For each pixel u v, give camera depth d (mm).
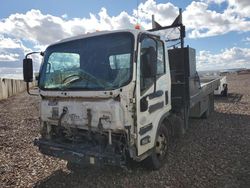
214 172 4805
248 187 4227
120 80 4035
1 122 9930
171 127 5711
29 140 7336
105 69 4227
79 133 4449
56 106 4582
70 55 4613
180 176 4676
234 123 8531
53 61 4789
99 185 4465
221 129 7812
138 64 4102
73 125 4379
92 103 4125
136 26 4625
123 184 4457
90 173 4961
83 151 4102
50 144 4539
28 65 4863
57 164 5480
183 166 5105
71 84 4438
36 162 5629
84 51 4488
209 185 4316
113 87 4016
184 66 6070
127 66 4059
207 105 8969
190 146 6273
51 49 4891
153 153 4742
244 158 5461
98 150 4078
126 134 4035
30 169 5266
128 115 4016
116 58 4176
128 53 4086
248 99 14273
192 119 9070
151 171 4902
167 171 4895
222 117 9500
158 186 4340
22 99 18984
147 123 4410
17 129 8750
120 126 3947
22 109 13656
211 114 9930
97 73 4250
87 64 4391
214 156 5602
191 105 6305
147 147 4434
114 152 4004
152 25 6492
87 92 4164
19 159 5824
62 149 4363
